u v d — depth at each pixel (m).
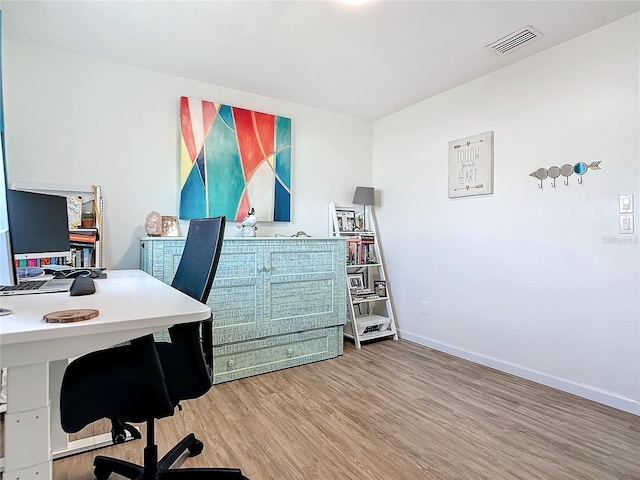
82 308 1.04
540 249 2.54
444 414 2.09
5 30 2.21
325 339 3.06
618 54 2.15
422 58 2.60
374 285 3.78
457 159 3.10
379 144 3.93
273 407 2.17
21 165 2.34
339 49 2.47
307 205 3.57
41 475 0.88
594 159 2.26
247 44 2.41
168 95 2.86
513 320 2.71
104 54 2.53
